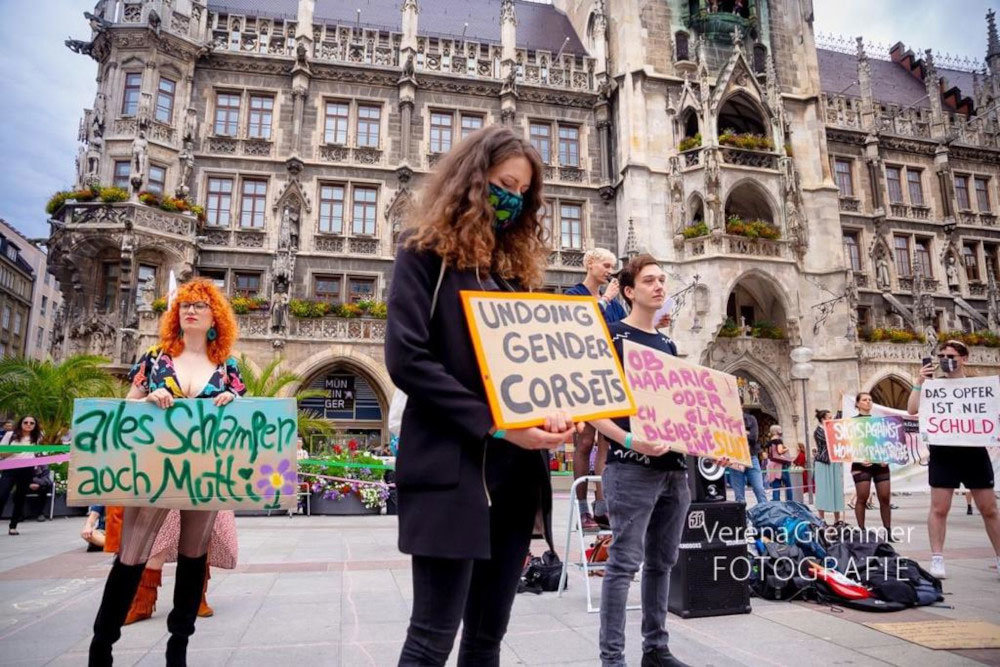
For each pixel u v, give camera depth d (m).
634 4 28.11
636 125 26.72
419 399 1.80
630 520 3.24
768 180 26.17
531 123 28.22
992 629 4.14
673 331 24.53
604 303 5.36
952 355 6.00
